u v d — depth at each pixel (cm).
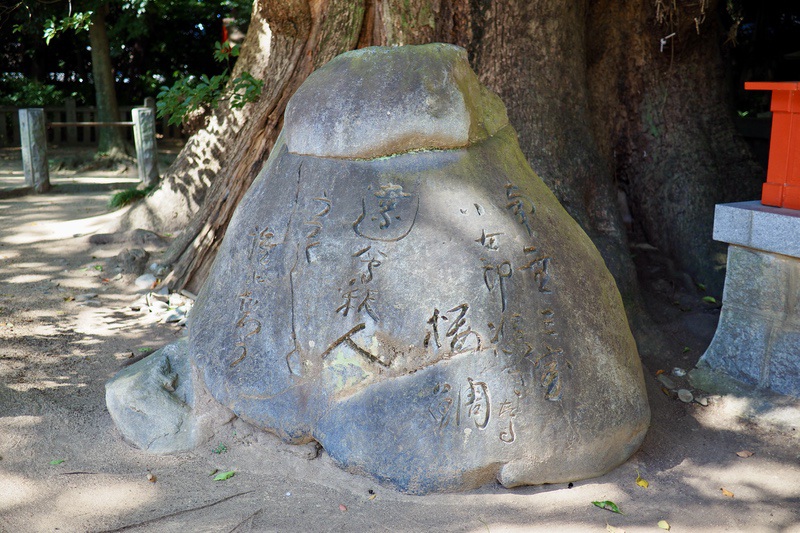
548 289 346
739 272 431
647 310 516
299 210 358
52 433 379
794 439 392
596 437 339
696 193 583
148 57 1867
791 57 812
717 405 428
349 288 337
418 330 329
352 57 367
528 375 329
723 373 443
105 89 1405
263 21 752
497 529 306
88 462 357
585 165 546
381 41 524
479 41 531
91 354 483
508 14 532
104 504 322
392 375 331
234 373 355
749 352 430
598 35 619
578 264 361
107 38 1457
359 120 348
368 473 329
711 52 622
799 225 391
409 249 335
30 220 829
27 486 332
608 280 378
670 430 404
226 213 586
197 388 372
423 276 332
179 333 522
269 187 376
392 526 309
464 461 322
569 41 562
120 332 523
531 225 354
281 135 404
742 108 1004
